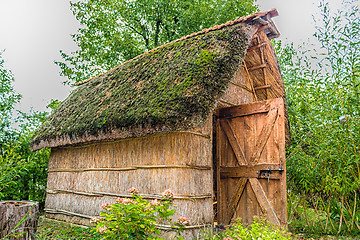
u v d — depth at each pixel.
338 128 5.00
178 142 4.89
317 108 5.32
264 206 5.11
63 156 7.41
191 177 4.89
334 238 4.92
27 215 3.21
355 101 4.77
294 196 5.85
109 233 3.06
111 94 6.50
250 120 5.63
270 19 5.77
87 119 6.25
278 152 5.09
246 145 5.60
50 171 7.71
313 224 5.41
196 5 15.01
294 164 5.61
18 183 7.51
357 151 4.82
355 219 5.05
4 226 3.04
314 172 5.21
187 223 3.48
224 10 14.69
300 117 5.79
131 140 5.67
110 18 16.34
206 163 5.23
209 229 4.76
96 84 7.98
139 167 5.37
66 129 6.70
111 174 5.98
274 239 3.59
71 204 6.80
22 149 7.69
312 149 5.40
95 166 6.40
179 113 4.46
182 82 4.90
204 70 4.83
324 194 5.54
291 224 5.72
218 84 4.75
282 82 6.88
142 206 3.10
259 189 5.25
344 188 4.91
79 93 8.29
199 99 4.48
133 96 5.66
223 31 5.51
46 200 7.59
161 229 4.75
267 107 5.38
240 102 6.73
